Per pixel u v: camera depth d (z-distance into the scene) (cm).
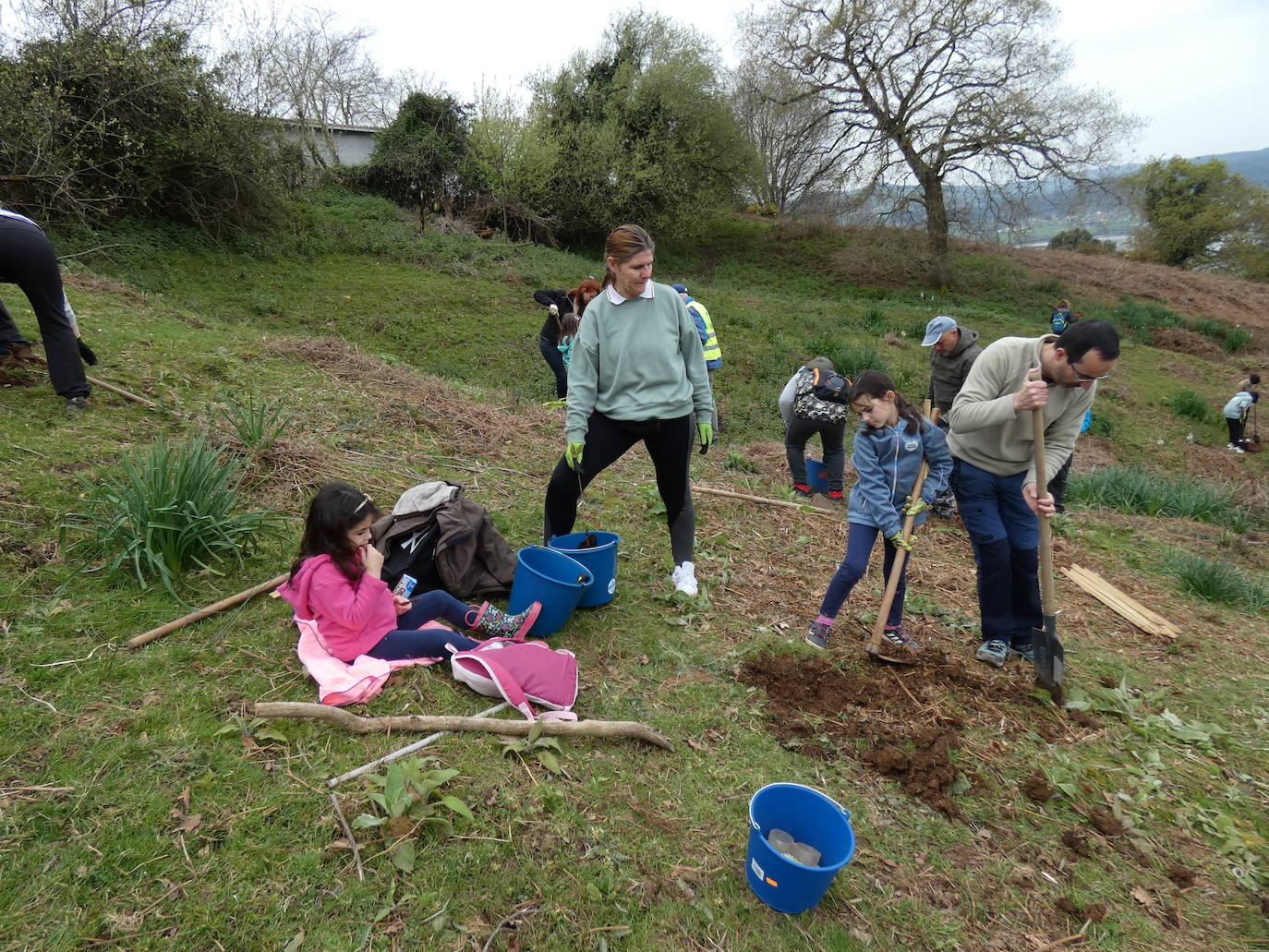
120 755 235
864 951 216
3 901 187
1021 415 368
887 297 2581
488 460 570
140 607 313
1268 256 4109
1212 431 1708
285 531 396
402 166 2298
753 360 1587
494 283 1770
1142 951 232
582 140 2481
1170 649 455
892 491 372
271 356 677
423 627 321
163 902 193
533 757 263
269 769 240
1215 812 301
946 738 309
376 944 192
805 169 3297
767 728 310
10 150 1184
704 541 497
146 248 1377
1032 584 396
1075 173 2425
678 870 231
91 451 418
